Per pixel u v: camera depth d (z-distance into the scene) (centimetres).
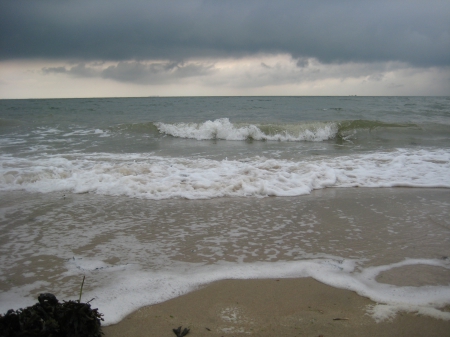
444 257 389
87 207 559
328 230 468
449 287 327
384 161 906
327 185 696
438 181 722
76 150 1074
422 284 333
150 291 318
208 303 302
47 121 1800
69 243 423
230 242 428
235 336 260
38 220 501
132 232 459
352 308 296
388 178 746
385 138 1332
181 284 330
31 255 391
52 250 404
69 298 305
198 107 2978
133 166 790
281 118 1955
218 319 280
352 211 546
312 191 663
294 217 518
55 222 493
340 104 3209
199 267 364
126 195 620
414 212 542
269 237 444
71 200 594
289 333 264
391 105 2930
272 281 338
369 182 720
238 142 1320
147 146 1180
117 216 519
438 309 294
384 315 286
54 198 605
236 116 2091
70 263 372
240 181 664
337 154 1020
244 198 611
